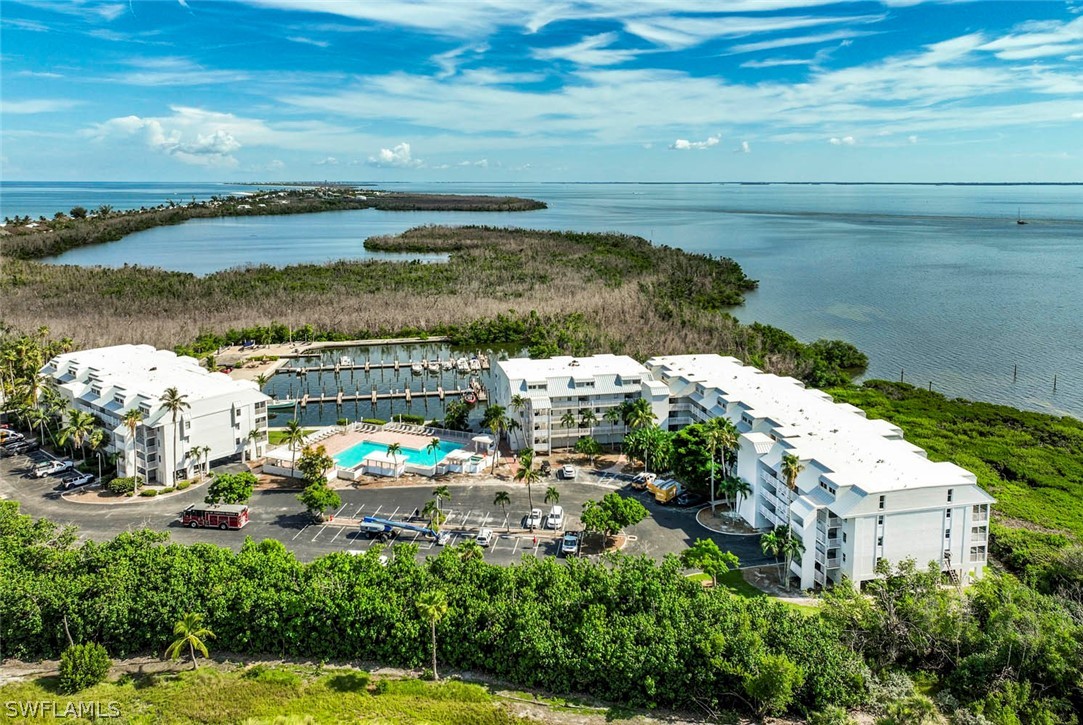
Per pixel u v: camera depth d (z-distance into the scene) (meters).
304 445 178.50
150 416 160.50
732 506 152.62
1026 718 88.00
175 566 109.00
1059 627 95.81
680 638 96.69
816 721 88.12
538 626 99.50
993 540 138.62
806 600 119.56
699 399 181.50
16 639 103.81
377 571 109.12
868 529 119.62
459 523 144.75
